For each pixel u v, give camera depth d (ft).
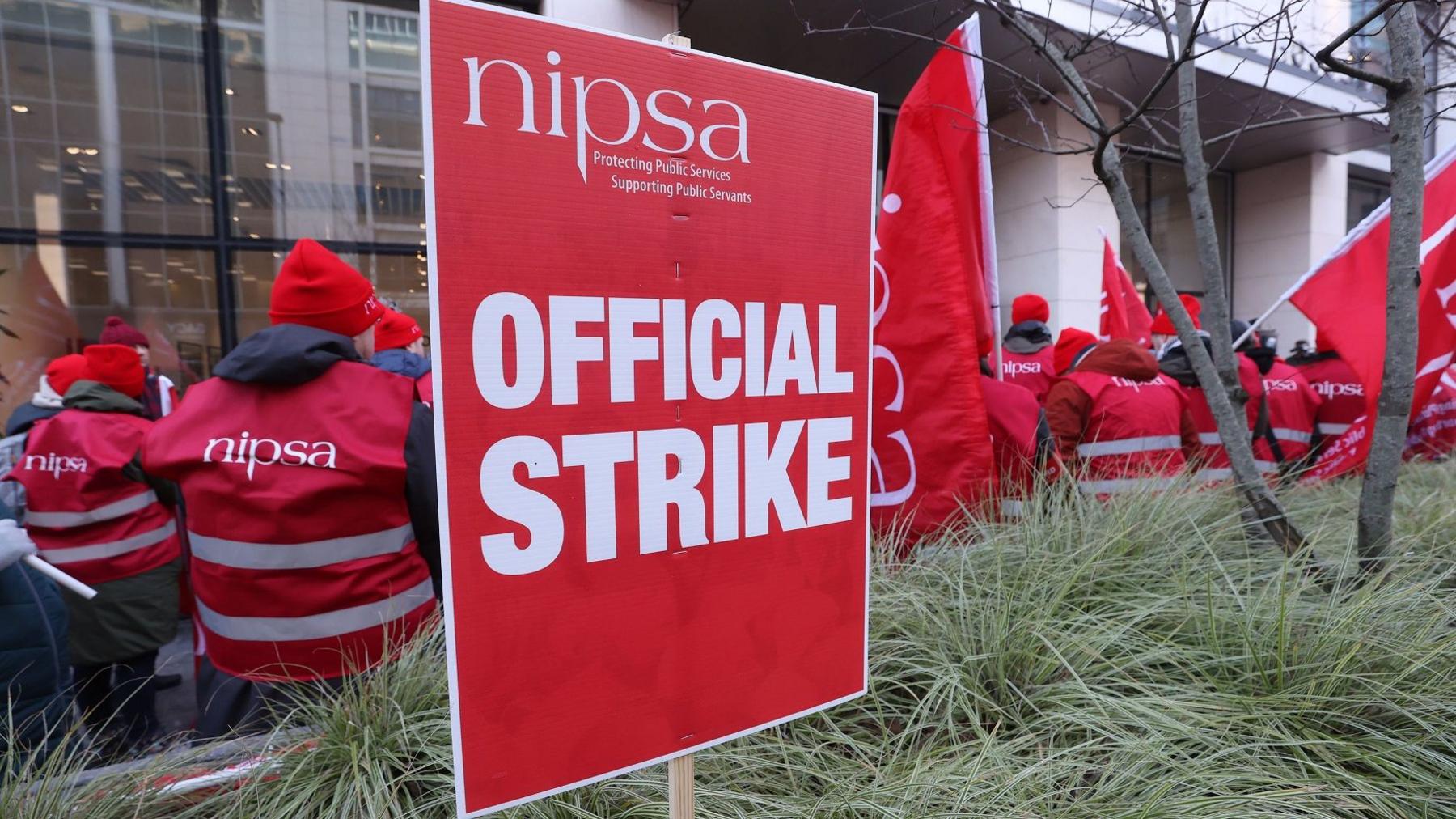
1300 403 15.92
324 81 20.43
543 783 4.10
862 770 6.27
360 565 6.68
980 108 10.05
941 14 18.58
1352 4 19.92
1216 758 6.08
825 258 5.08
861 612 5.37
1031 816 5.49
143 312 19.56
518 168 3.92
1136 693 7.08
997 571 8.35
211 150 19.72
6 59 18.33
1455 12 10.82
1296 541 9.30
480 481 3.89
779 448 4.92
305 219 20.56
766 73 4.74
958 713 7.06
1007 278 29.40
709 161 4.55
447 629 3.83
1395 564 8.49
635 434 4.36
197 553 6.64
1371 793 5.66
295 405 6.53
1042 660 7.32
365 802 5.58
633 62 4.24
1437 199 10.53
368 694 6.39
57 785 5.62
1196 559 9.29
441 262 3.74
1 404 18.57
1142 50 21.24
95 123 18.98
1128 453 11.82
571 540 4.17
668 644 4.51
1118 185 9.86
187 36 19.36
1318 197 36.19
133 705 10.15
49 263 18.90
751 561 4.83
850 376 5.25
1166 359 13.97
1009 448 10.99
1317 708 6.49
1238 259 39.17
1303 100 24.67
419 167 21.43
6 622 6.17
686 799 4.66
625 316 4.29
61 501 9.65
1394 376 8.75
